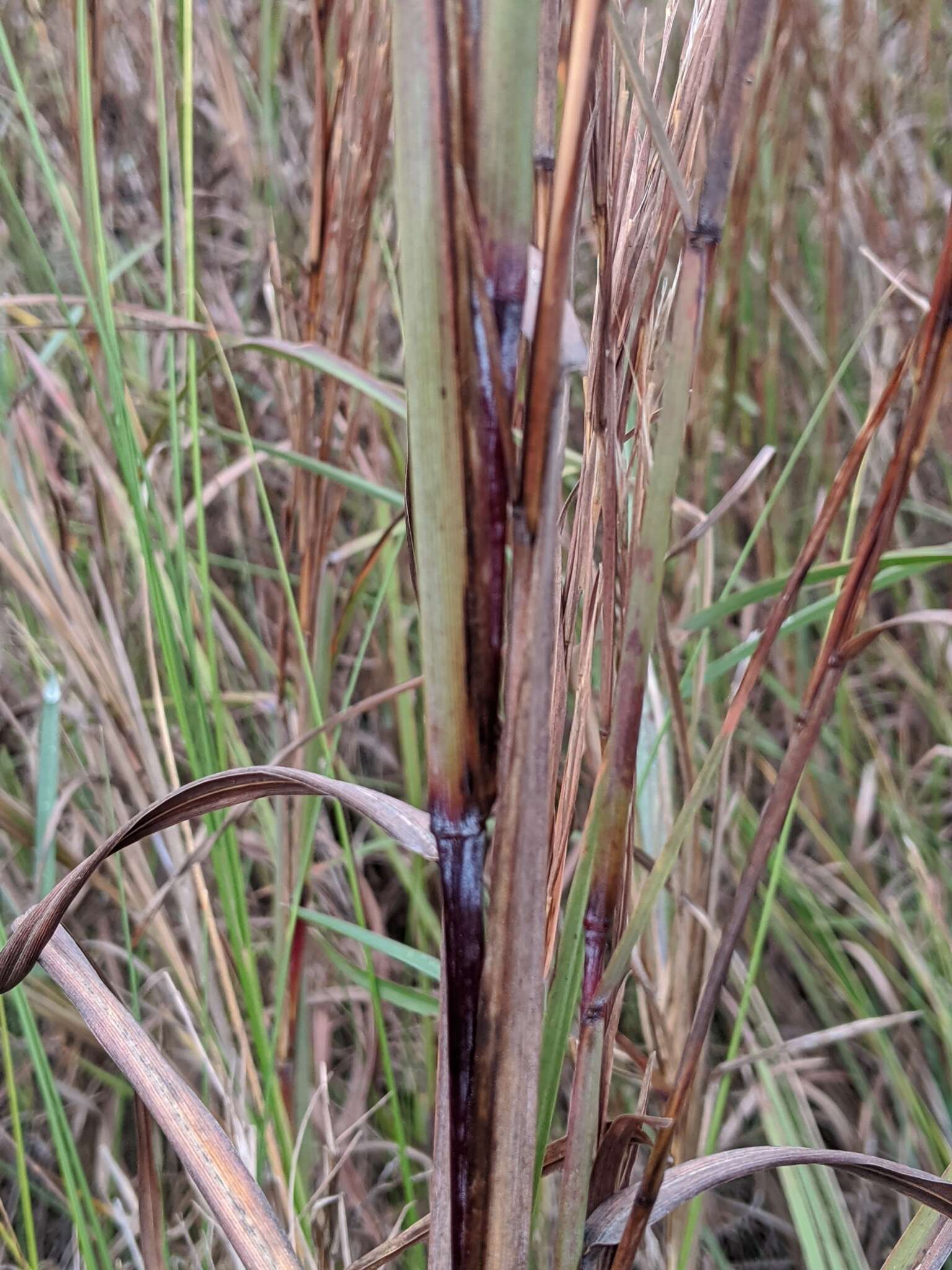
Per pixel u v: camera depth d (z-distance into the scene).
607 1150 0.17
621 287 0.16
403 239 0.12
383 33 0.30
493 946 0.14
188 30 0.26
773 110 0.48
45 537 0.36
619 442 0.18
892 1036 0.42
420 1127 0.37
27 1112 0.38
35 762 0.41
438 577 0.13
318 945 0.41
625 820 0.15
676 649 0.38
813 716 0.16
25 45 0.45
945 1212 0.18
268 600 0.51
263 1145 0.30
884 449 0.48
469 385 0.12
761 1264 0.39
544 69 0.14
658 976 0.33
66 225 0.28
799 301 0.56
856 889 0.45
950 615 0.17
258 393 0.54
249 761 0.37
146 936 0.38
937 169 0.58
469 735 0.14
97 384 0.31
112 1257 0.34
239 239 0.58
